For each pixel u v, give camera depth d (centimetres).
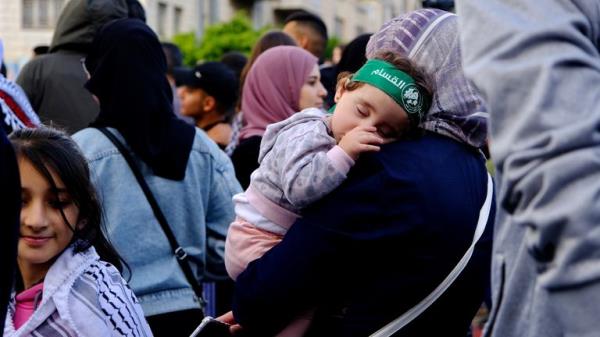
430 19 312
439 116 299
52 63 653
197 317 468
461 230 286
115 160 460
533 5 192
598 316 178
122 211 455
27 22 2658
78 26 654
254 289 294
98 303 339
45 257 340
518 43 187
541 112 180
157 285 457
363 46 535
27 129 353
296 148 293
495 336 212
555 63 183
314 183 285
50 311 335
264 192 309
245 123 625
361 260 284
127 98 465
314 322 297
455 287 289
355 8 4225
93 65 489
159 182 466
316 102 615
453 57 304
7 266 229
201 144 488
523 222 184
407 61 291
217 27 2583
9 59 2658
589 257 177
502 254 211
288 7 3591
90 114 643
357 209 281
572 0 195
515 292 206
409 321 286
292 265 287
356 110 290
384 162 285
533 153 180
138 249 457
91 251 351
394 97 287
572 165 178
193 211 475
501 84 185
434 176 284
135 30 473
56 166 339
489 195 300
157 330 457
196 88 764
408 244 281
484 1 196
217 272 517
